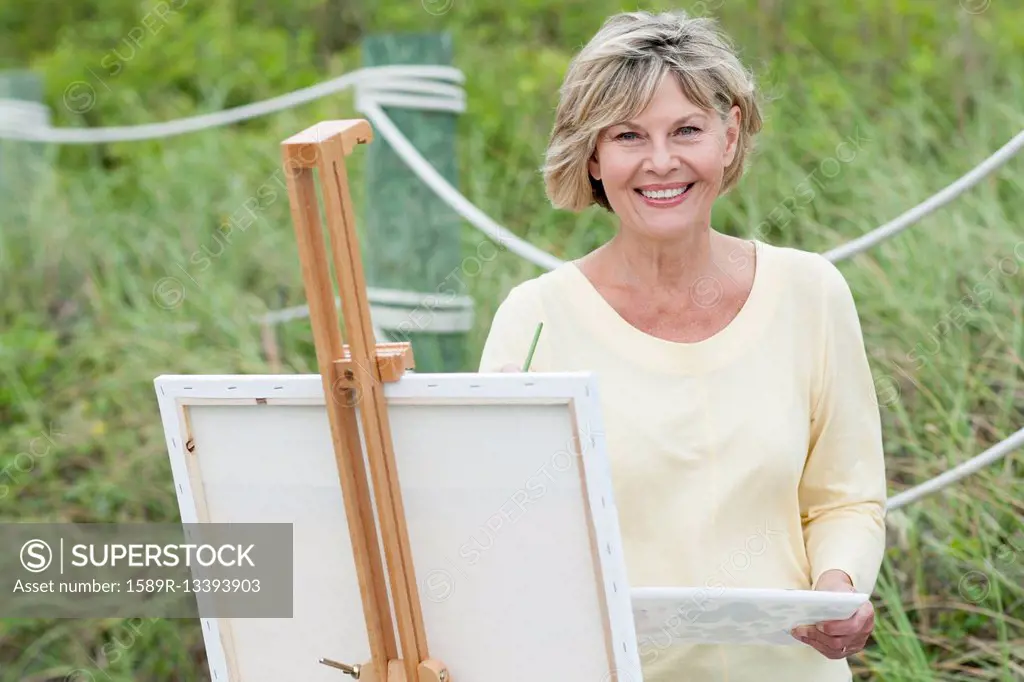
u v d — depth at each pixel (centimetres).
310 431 294
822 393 344
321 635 308
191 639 610
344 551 300
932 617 527
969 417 553
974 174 461
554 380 270
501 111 864
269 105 718
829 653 318
